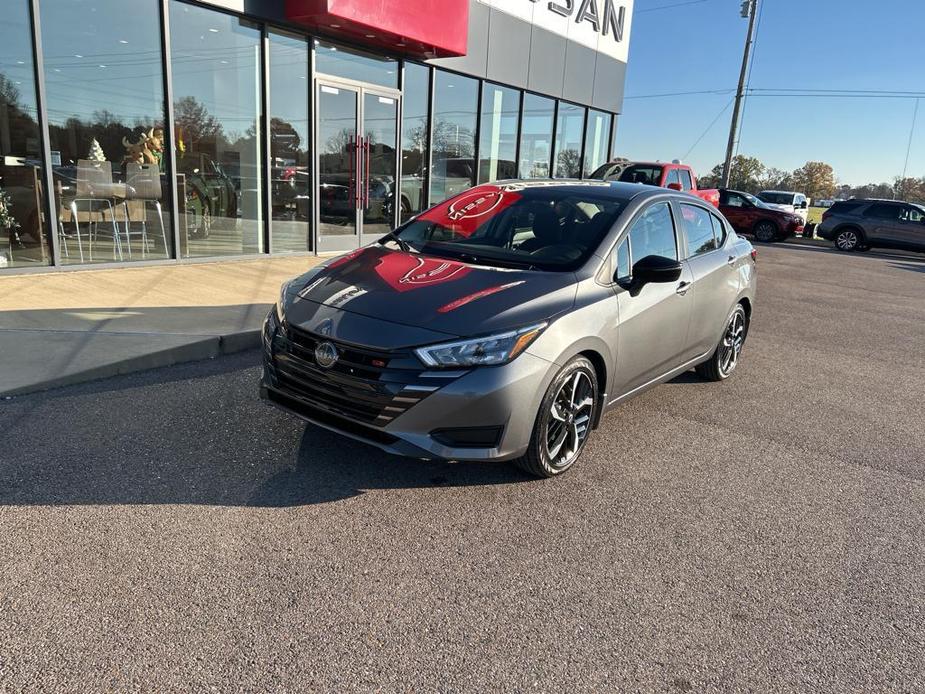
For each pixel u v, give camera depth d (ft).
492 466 12.30
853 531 10.89
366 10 29.55
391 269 12.51
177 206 27.66
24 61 22.65
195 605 7.98
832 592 9.16
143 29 25.38
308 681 6.91
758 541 10.41
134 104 25.72
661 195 15.15
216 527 9.68
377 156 36.68
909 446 14.76
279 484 11.05
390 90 36.22
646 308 13.28
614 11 52.60
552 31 46.44
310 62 31.60
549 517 10.68
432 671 7.18
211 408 13.99
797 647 7.98
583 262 12.49
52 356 15.67
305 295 11.91
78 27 23.62
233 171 29.66
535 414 10.84
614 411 15.97
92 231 25.38
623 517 10.87
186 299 22.06
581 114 52.90
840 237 71.15
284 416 13.73
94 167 24.99
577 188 15.25
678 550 10.00
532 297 11.21
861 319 30.19
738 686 7.27
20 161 23.16
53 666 6.88
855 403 17.66
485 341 10.28
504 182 16.24
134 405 13.93
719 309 16.93
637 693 7.08
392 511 10.50
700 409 16.44
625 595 8.80
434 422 10.15
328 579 8.68
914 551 10.37
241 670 7.00
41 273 24.04
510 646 7.68
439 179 41.22
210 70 27.89
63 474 10.87
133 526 9.56
